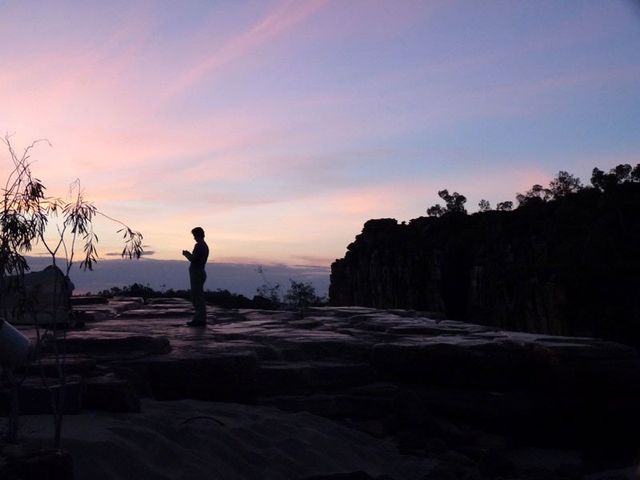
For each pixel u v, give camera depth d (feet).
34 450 21.39
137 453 24.62
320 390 38.34
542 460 35.68
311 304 111.14
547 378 38.04
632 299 152.97
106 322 55.52
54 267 23.54
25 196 22.63
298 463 28.32
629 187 184.44
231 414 32.12
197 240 52.85
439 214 244.01
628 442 37.76
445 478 29.73
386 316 57.41
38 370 30.17
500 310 183.93
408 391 37.50
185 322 56.18
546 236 187.62
